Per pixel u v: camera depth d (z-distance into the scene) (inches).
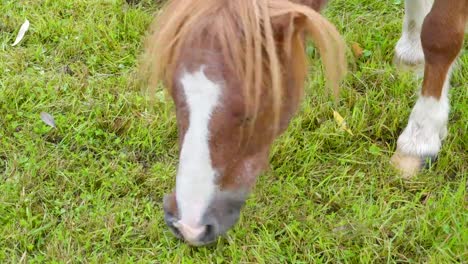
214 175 69.9
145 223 88.7
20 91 101.0
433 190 90.6
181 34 68.5
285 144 93.5
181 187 70.4
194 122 68.8
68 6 112.4
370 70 102.3
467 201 89.3
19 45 108.2
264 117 70.9
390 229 87.4
